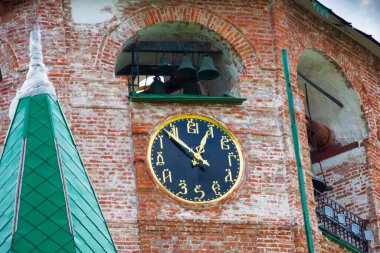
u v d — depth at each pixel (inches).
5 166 1593.3
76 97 1879.9
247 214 1855.3
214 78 1932.8
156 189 1849.2
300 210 1870.1
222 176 1870.1
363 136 2049.7
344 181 2041.1
